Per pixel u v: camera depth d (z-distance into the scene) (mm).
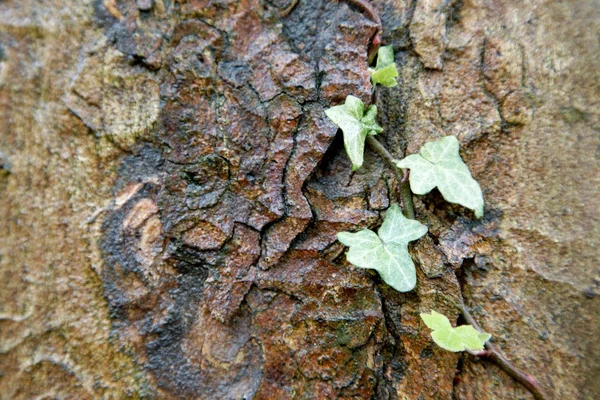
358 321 170
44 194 162
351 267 172
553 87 166
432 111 176
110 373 165
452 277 167
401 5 181
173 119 171
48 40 162
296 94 174
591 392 155
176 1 171
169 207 171
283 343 172
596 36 164
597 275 158
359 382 170
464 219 171
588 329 157
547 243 163
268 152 172
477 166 171
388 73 170
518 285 165
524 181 167
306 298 172
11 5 159
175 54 171
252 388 170
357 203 176
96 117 166
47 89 162
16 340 158
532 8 169
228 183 172
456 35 175
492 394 162
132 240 169
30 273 160
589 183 161
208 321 172
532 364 160
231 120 172
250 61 174
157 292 170
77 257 164
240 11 174
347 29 176
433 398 167
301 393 170
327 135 172
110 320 166
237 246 172
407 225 167
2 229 158
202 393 169
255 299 174
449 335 156
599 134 162
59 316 162
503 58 170
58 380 161
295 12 180
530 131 167
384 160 177
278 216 172
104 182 168
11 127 159
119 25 168
